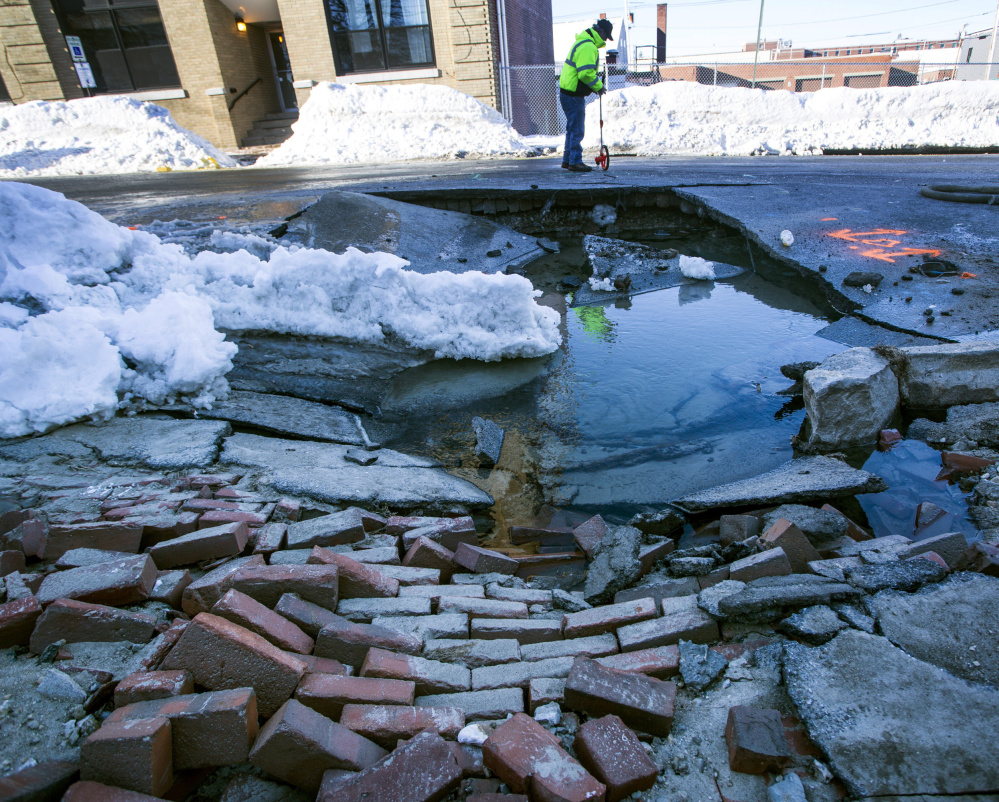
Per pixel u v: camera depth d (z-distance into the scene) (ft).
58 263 13.98
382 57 49.16
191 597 6.20
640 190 26.17
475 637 6.48
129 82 50.88
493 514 9.59
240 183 32.19
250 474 9.50
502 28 48.65
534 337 15.11
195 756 4.79
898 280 16.44
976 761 4.60
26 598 6.04
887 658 5.51
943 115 43.45
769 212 22.99
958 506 8.94
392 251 21.61
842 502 9.20
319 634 5.99
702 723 5.38
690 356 14.97
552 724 5.37
